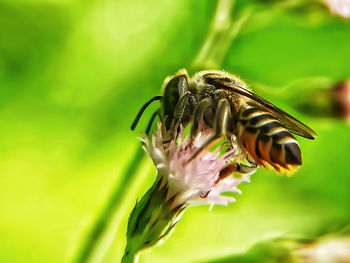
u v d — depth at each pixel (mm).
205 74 81
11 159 112
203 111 78
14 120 113
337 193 120
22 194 110
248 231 114
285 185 118
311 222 118
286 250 93
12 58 115
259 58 120
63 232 110
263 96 92
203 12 116
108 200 87
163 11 118
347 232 98
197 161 78
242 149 79
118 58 118
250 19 94
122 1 117
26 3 115
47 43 117
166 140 79
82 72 116
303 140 121
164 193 79
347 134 120
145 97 117
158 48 118
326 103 91
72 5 117
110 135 115
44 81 116
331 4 92
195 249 111
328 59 126
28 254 109
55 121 114
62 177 112
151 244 79
